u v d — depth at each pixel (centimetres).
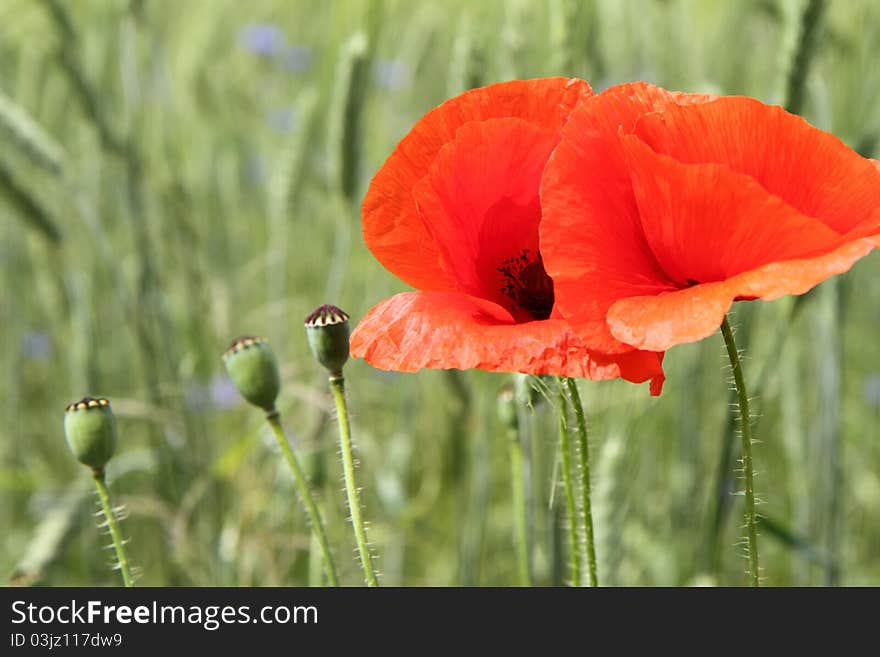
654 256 95
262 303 180
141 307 138
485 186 96
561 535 111
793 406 132
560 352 93
